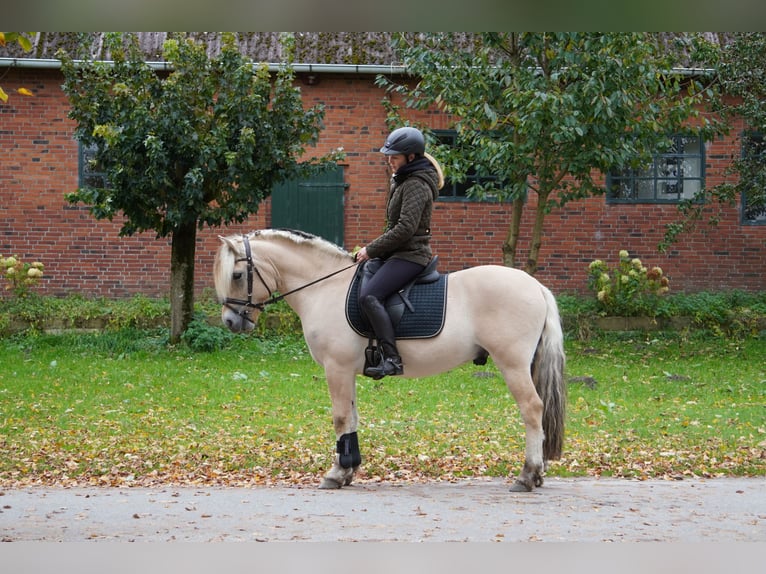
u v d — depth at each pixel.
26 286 18.02
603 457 9.06
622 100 14.32
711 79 18.58
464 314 7.48
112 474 8.26
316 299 7.79
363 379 13.80
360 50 19.08
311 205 19.27
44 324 17.00
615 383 13.45
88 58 15.75
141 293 19.08
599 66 14.30
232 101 15.25
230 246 7.78
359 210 19.25
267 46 19.06
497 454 9.22
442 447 9.49
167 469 8.45
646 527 6.24
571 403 12.01
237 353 15.59
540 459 7.58
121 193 15.21
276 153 15.41
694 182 19.77
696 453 9.27
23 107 18.86
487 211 19.44
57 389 12.56
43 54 18.50
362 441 9.70
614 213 19.64
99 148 15.39
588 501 7.15
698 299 18.31
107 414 11.09
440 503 7.07
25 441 9.58
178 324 16.17
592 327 17.59
